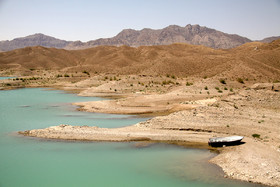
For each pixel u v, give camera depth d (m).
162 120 42.75
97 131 38.84
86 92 89.94
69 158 30.12
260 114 44.41
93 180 25.06
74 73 170.50
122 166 27.86
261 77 100.69
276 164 26.09
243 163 26.59
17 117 51.28
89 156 30.61
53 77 153.25
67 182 24.75
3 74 188.00
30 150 32.66
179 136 36.31
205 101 59.34
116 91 89.81
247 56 132.00
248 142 32.53
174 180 24.62
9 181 25.16
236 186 23.06
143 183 24.31
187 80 116.75
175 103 61.53
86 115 52.81
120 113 54.31
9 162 29.34
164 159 29.31
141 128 40.12
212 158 29.02
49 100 74.62
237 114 44.50
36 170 27.34
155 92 86.75
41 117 51.22
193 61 146.75
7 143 35.19
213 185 23.38
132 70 156.50
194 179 24.62
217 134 36.75
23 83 122.31
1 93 92.38
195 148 32.25
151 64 160.12
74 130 39.28
